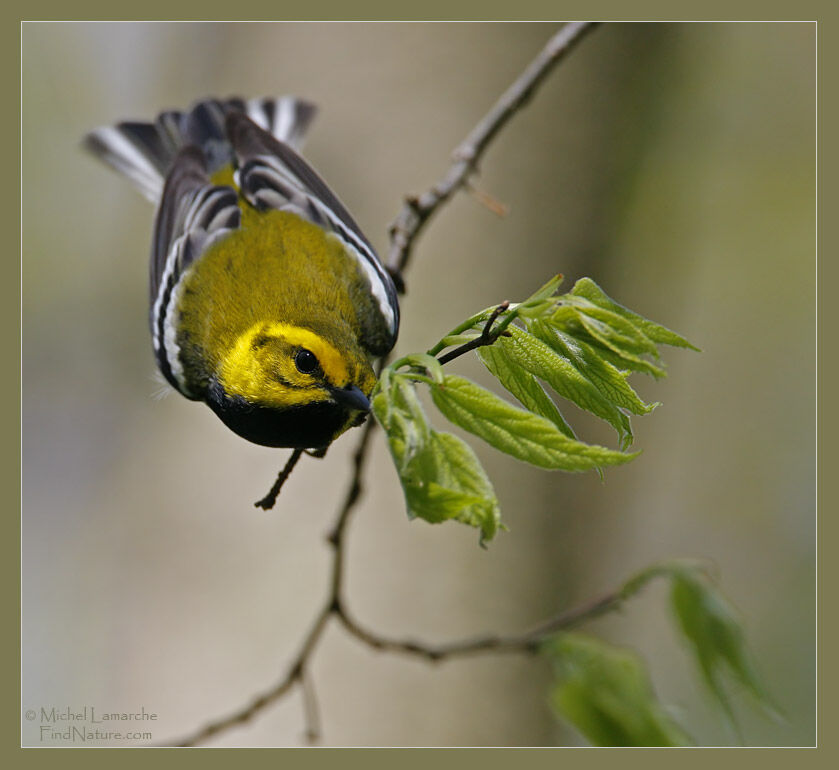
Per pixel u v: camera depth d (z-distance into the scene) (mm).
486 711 9898
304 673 8203
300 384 6551
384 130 10992
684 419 17844
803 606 16453
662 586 15641
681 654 15531
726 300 17766
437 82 11156
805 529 17031
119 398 14703
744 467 17656
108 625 10609
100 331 15398
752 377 17938
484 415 4539
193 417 10781
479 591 10227
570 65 11672
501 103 8539
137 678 9906
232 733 9539
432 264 10719
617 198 11992
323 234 7902
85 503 15531
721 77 15141
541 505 11039
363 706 9633
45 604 15172
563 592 11195
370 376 6668
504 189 11133
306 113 10188
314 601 9805
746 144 16609
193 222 8078
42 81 15547
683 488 17516
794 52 16422
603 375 4625
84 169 15617
